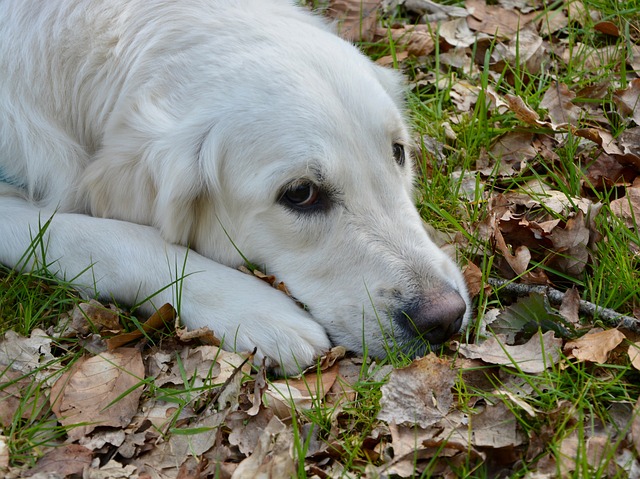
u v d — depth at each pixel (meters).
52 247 0.94
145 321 0.93
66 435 0.85
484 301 0.94
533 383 0.86
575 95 1.14
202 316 0.90
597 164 1.06
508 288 0.94
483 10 1.28
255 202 0.92
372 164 0.92
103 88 0.96
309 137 0.90
